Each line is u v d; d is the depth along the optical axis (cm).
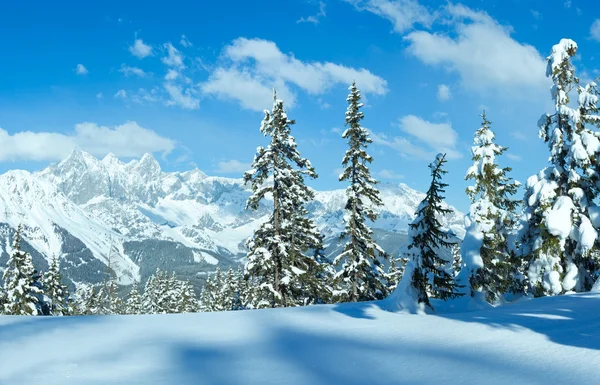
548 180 2241
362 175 2848
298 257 2908
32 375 796
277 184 2811
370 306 1758
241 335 1156
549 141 2258
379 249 2867
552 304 1488
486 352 857
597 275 2125
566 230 2045
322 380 745
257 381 749
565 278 2084
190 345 1034
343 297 2948
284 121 2823
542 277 2145
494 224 2050
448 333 1079
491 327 1101
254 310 1645
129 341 1080
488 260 1973
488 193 2119
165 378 774
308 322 1363
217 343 1056
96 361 891
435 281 1705
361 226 2878
